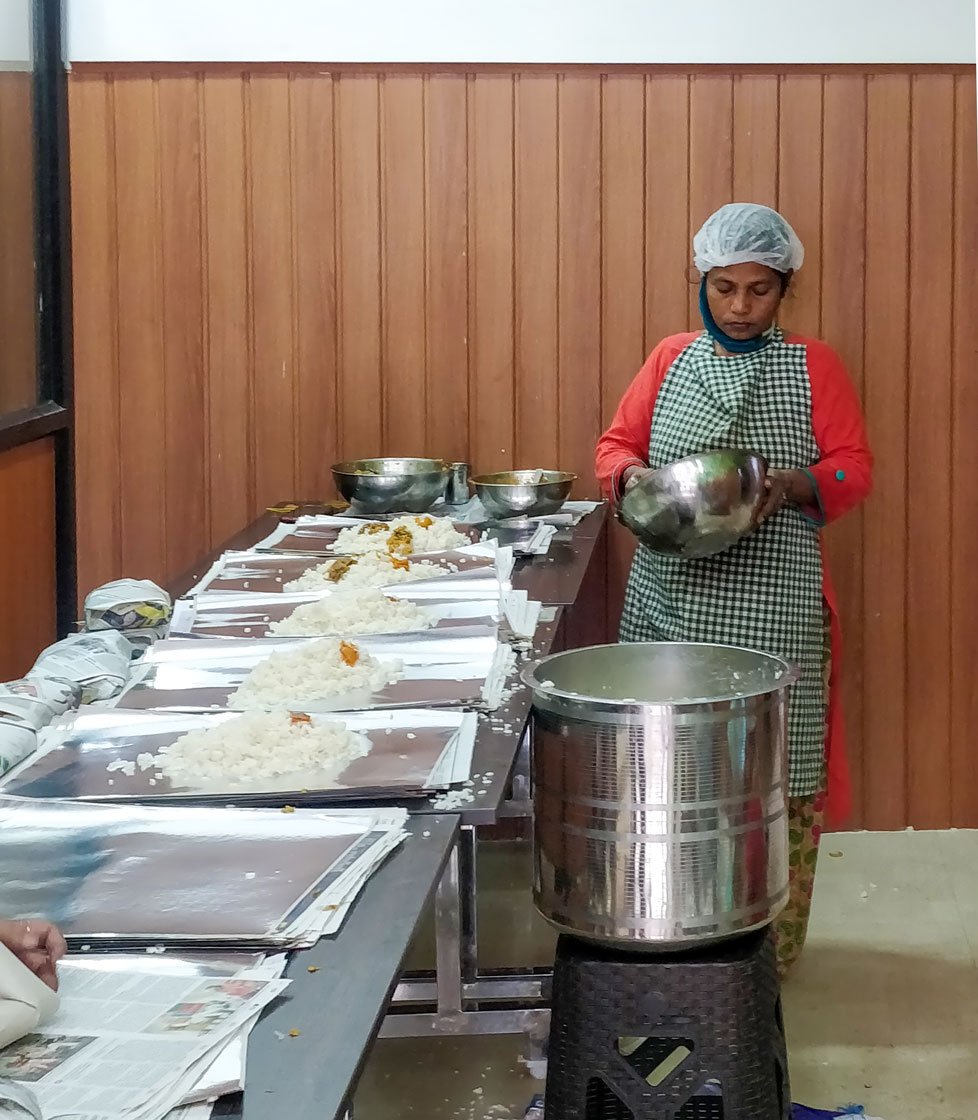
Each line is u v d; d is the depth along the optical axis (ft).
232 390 12.55
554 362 12.44
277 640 7.48
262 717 5.80
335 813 4.96
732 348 9.23
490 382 12.48
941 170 12.05
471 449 12.56
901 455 12.36
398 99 12.19
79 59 12.19
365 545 9.71
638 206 12.22
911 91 11.99
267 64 12.17
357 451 12.58
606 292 12.34
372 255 12.37
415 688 6.61
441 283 12.39
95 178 12.33
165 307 12.47
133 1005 3.65
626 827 6.02
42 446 12.23
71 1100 3.18
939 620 12.54
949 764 12.69
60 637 12.67
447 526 10.25
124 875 4.45
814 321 12.26
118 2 12.10
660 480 8.55
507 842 12.71
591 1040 6.16
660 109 12.11
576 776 6.10
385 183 12.29
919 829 12.75
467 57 12.12
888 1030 9.14
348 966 3.90
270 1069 3.37
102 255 12.41
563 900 6.24
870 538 12.47
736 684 6.97
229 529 12.68
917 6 11.88
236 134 12.26
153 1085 3.24
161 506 12.67
